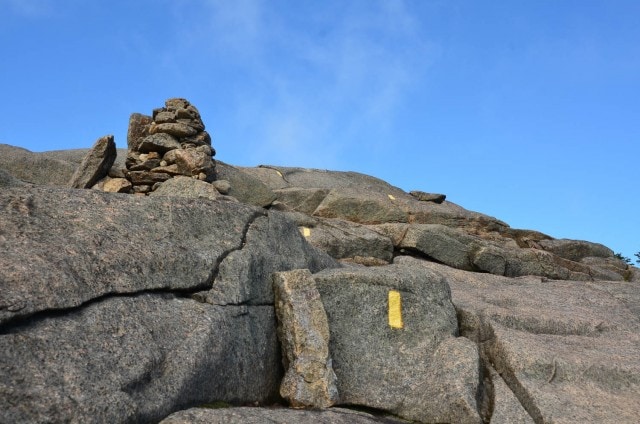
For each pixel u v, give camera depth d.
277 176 23.84
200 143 16.75
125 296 6.64
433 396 8.45
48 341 5.60
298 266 9.66
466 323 10.27
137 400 5.74
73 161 22.33
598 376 8.97
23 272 5.93
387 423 7.73
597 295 14.06
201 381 6.61
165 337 6.55
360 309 9.22
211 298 7.57
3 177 7.67
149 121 18.12
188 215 8.37
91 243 6.87
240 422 6.11
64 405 5.16
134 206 8.00
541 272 19.39
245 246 8.69
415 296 9.73
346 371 8.66
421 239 18.42
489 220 22.59
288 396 7.91
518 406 8.41
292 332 8.32
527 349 9.22
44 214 7.05
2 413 4.83
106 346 5.95
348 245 17.36
